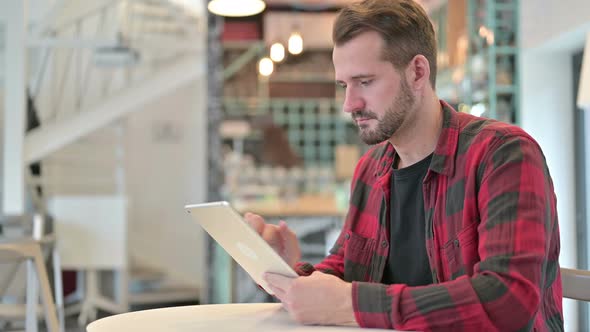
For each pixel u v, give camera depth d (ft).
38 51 27.55
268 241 5.58
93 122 25.66
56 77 29.01
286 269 4.52
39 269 10.33
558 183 16.51
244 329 4.29
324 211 21.11
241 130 28.91
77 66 28.43
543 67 16.71
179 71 27.07
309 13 29.94
